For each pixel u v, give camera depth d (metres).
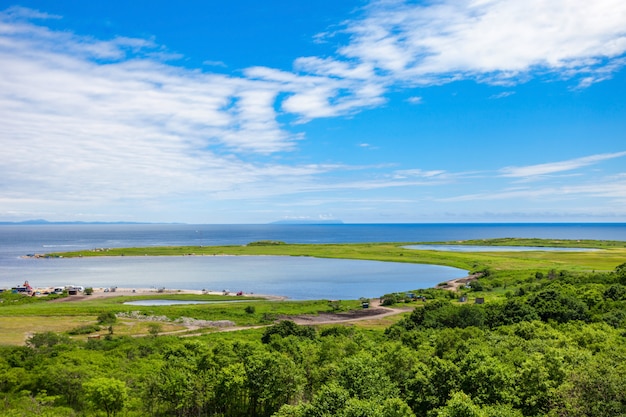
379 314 136.38
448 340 72.25
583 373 46.91
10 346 85.06
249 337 100.12
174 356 68.56
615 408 42.00
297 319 128.75
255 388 56.78
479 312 103.69
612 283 125.50
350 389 51.44
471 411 41.00
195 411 59.22
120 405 55.12
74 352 78.19
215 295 173.25
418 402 50.38
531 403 46.72
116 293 178.50
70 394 62.16
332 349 71.81
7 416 51.88
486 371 49.75
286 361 60.62
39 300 162.00
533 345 67.25
